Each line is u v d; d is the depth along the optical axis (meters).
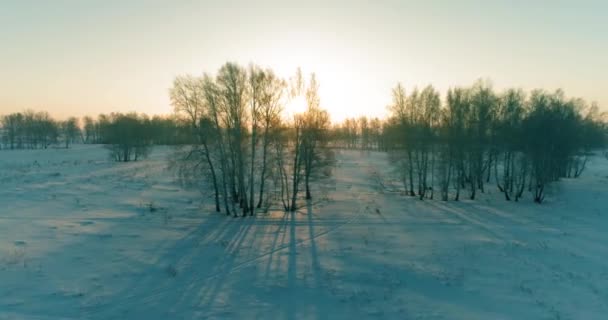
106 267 15.60
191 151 26.64
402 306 12.74
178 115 26.33
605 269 16.16
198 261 16.88
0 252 16.44
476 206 31.92
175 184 37.31
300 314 12.15
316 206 31.03
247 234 21.70
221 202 30.86
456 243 20.22
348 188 42.28
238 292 13.77
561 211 29.50
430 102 36.81
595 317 11.84
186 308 12.41
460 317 11.91
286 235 21.69
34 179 36.56
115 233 20.50
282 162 29.31
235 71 25.45
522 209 30.44
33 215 23.28
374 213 28.44
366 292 13.87
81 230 20.62
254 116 26.36
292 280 14.95
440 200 35.31
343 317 11.96
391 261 17.20
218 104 25.75
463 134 35.00
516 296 13.49
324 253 18.39
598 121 54.09
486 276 15.40
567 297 13.38
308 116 29.80
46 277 14.21
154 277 14.90
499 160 40.50
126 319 11.59
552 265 16.66
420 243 20.22
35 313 11.59
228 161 28.22
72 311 11.88
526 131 33.66
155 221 23.73
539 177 33.41
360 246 19.62
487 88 36.16
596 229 23.45
